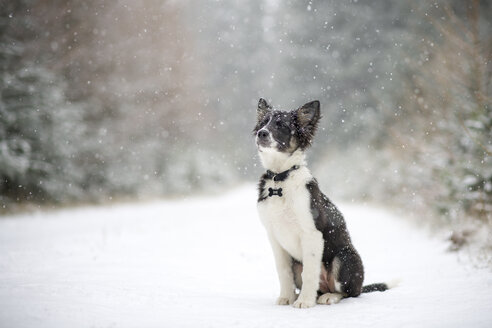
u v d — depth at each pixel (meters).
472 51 10.20
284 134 5.18
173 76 35.78
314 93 34.94
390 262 7.18
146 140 30.03
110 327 3.62
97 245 9.30
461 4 13.27
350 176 23.41
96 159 25.30
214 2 56.41
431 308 4.27
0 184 19.61
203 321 3.88
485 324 3.71
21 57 21.88
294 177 4.96
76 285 5.05
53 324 3.62
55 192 21.33
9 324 3.56
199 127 40.09
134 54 31.61
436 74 11.32
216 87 52.53
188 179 29.98
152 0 33.47
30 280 5.33
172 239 10.38
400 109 16.45
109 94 28.67
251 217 15.92
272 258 7.80
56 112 21.70
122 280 5.53
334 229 5.02
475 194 9.05
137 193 25.95
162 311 4.18
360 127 29.36
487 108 9.76
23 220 16.06
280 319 4.00
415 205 12.42
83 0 27.69
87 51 27.83
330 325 3.79
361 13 33.66
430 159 11.42
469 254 6.89
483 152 9.33
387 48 29.36
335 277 4.94
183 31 38.94
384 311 4.24
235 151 48.03
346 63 33.84
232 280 6.00
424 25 18.62
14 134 20.52
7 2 22.58
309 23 37.19
